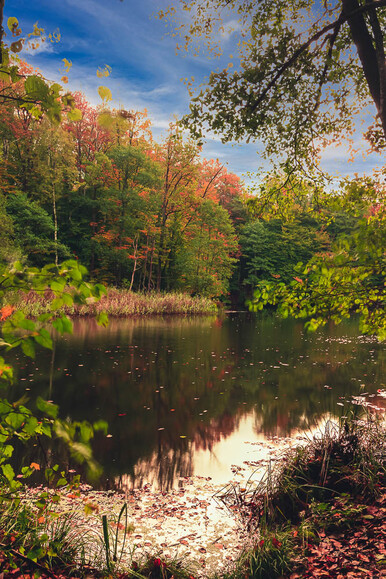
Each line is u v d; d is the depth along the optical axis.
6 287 1.33
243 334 17.80
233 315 29.53
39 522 2.92
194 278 33.03
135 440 5.90
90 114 29.48
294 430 6.36
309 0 6.06
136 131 30.42
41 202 29.55
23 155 29.25
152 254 30.58
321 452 4.48
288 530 3.39
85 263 30.69
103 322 1.38
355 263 2.98
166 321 21.75
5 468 1.59
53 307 1.35
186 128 5.84
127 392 8.24
